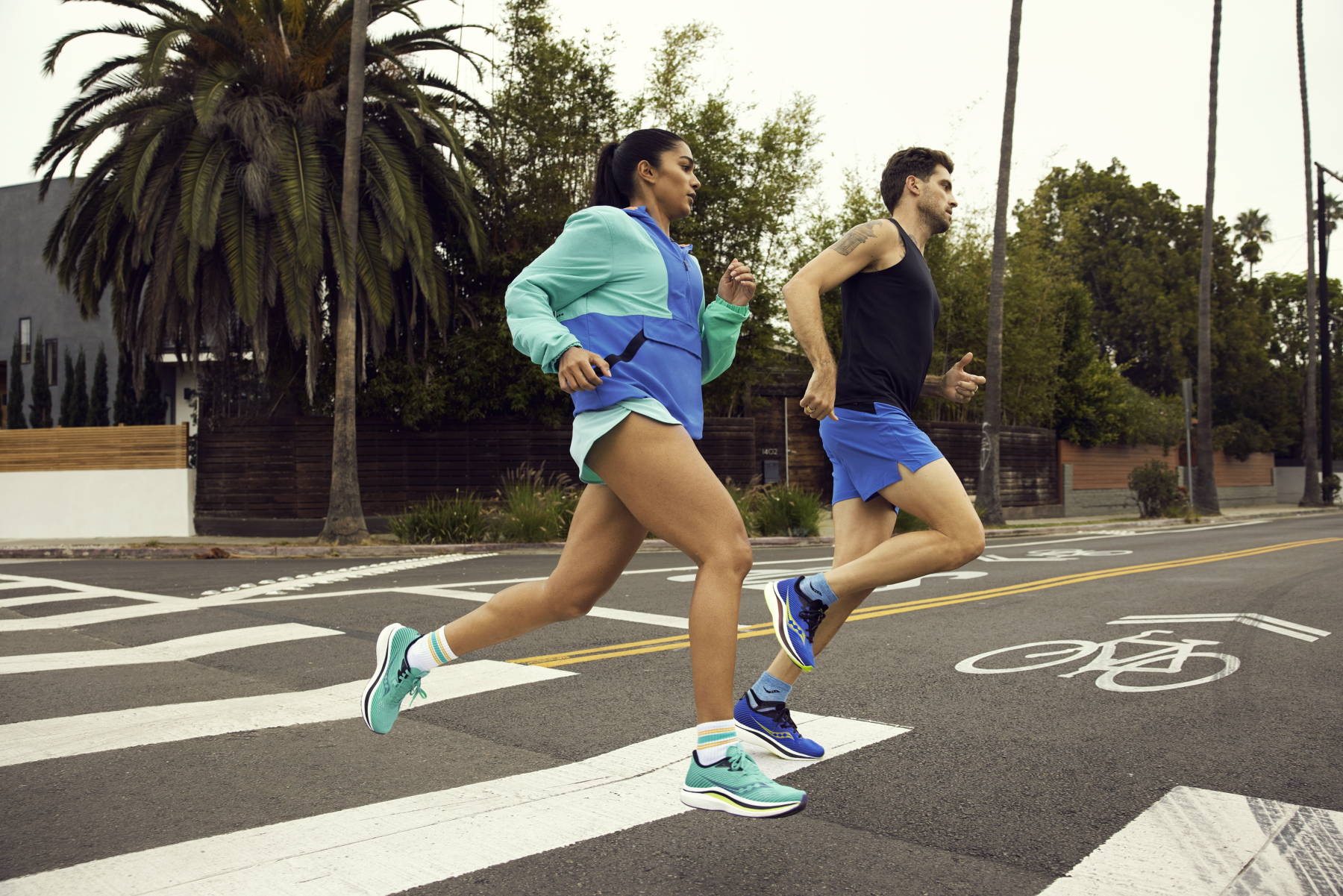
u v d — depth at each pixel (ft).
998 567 35.04
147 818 9.64
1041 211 84.12
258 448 55.36
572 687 15.65
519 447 58.39
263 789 10.60
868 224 11.05
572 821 9.50
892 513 11.53
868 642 19.45
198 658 18.42
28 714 14.03
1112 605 24.75
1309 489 104.06
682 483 8.45
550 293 8.71
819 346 10.24
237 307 47.50
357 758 11.80
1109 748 12.05
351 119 47.44
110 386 87.86
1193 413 105.60
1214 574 32.04
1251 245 135.44
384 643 10.11
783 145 64.08
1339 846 8.85
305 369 55.31
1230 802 10.07
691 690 15.43
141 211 48.06
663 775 11.01
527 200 59.00
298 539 52.26
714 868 8.37
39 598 27.35
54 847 8.87
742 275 9.59
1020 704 14.33
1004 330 76.79
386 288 50.67
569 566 9.48
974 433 75.31
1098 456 88.79
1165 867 8.39
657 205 9.57
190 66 51.26
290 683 16.29
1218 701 14.56
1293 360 138.10
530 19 60.23
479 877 8.13
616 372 8.57
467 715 13.85
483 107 56.24
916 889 7.94
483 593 28.14
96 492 55.72
